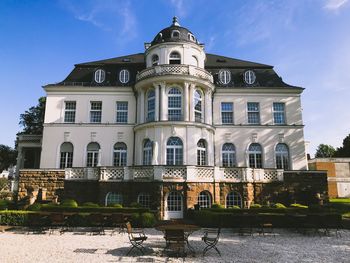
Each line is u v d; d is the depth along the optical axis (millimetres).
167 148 22656
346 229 15547
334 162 40500
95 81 27625
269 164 26188
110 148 25984
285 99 27625
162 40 25859
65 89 27188
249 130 26781
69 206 17125
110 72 28312
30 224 14266
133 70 28281
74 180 20906
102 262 8445
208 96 25250
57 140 26094
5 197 26391
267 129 26859
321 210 16922
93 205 17656
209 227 15398
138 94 26141
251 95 27656
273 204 20172
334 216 13625
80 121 26656
